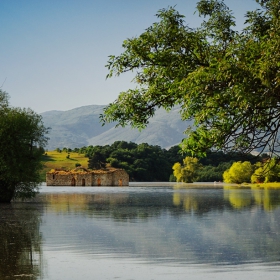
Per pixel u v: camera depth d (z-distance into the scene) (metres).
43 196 113.94
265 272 24.39
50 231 40.81
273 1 16.78
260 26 17.56
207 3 19.42
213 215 56.28
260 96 14.58
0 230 41.75
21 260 27.59
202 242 34.22
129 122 18.88
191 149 16.84
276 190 135.75
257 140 15.62
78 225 45.69
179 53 17.38
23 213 60.38
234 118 16.03
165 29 17.77
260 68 14.33
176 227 43.69
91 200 94.44
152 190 154.38
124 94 18.52
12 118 71.12
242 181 197.25
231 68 14.61
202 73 15.20
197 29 18.58
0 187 77.50
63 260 27.62
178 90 16.94
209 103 15.70
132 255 29.12
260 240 35.03
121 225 45.56
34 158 73.25
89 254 29.48
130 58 17.83
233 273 24.20
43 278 23.12
